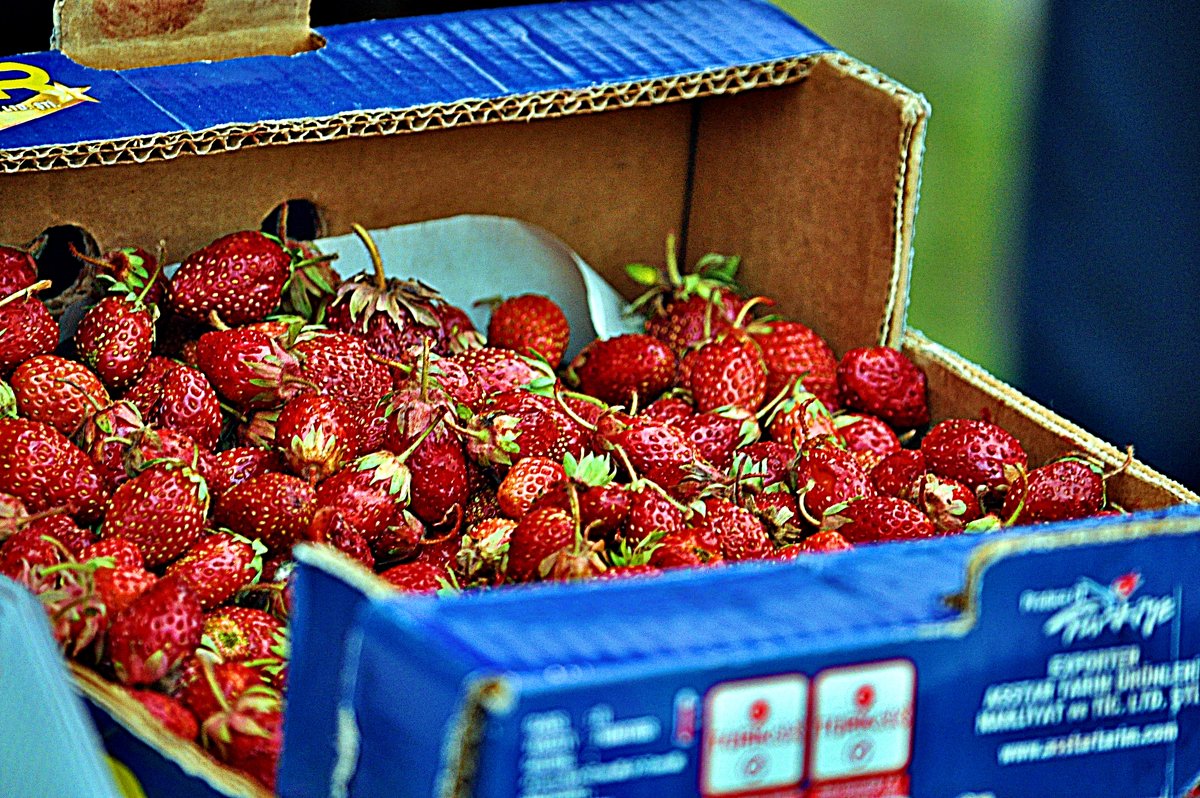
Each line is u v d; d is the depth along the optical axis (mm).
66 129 1008
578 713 756
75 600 931
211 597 972
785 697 815
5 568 954
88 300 1064
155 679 927
